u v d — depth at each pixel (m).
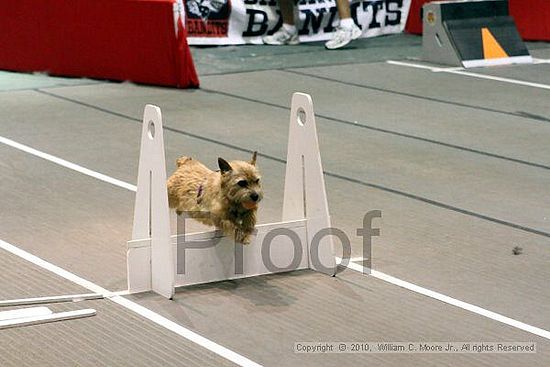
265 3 21.94
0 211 10.06
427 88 17.39
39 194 10.70
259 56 20.56
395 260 8.75
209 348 6.83
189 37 21.41
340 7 21.64
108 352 6.75
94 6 17.39
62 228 9.54
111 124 14.29
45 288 7.96
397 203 10.55
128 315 7.43
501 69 19.39
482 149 13.05
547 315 7.49
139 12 16.97
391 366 6.57
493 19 20.36
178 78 17.02
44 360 6.62
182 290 7.97
